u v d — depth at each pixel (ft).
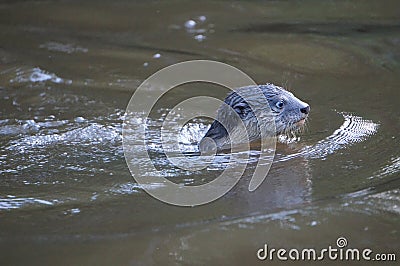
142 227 53.42
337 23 113.60
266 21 116.37
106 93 86.53
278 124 72.59
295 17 118.11
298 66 94.84
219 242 50.93
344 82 88.53
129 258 49.24
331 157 66.44
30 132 74.54
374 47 101.71
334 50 100.48
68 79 91.66
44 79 91.30
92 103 83.15
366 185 59.52
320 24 113.39
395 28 110.11
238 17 119.44
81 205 57.62
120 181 62.39
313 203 56.29
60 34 112.27
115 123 77.20
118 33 112.88
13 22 118.93
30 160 67.56
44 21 119.34
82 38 110.32
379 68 93.20
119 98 84.74
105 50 104.06
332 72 92.27
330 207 55.42
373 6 121.80
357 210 54.80
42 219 55.36
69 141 72.33
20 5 128.67
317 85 87.71
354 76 90.53
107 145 71.31
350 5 123.13
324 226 52.60
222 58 98.78
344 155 66.74
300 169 63.87
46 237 52.31
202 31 112.06
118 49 104.58
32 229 53.72
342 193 58.08
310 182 60.75
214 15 120.88
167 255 49.44
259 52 100.73
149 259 49.06
